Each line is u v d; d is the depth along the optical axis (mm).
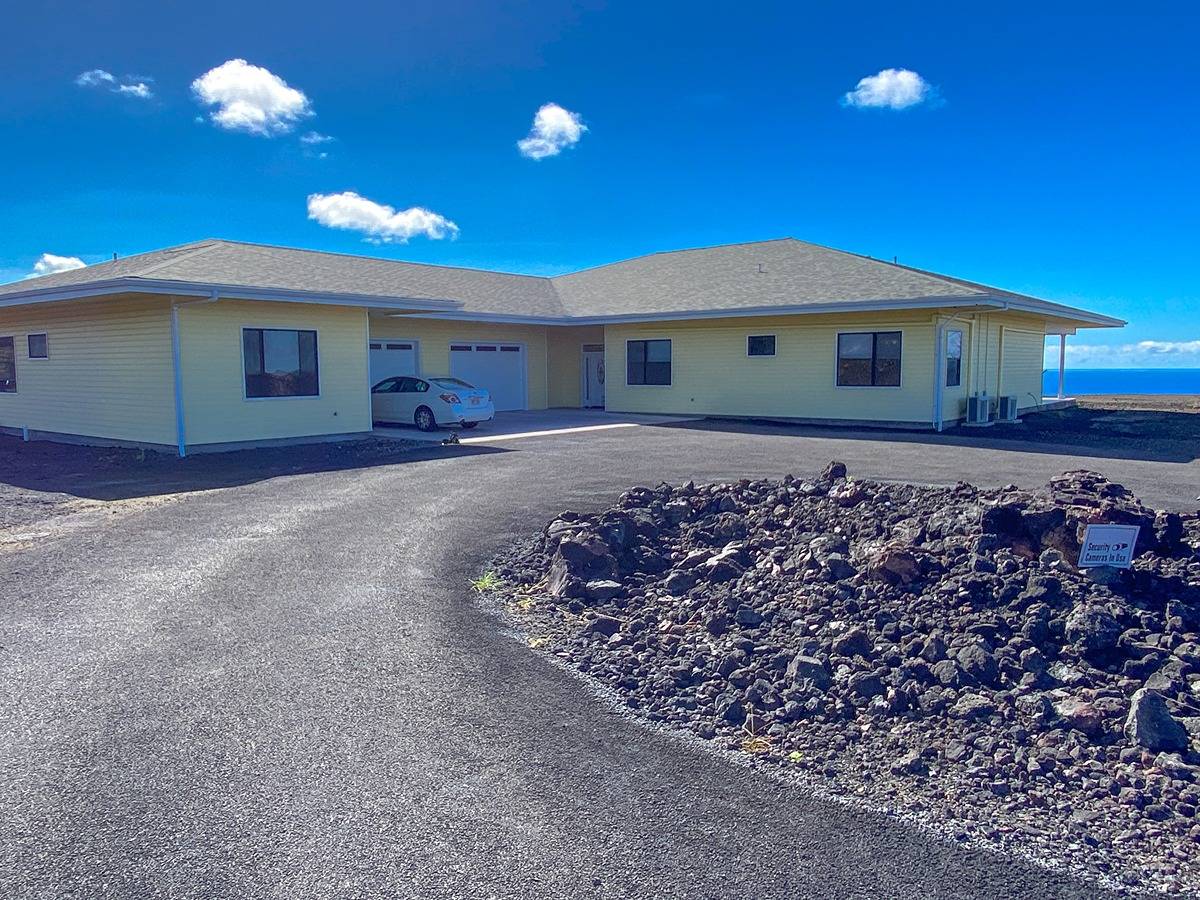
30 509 9727
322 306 16750
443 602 5953
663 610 5883
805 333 20750
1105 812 3381
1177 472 11273
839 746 3971
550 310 24875
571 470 11992
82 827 3143
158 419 15086
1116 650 4781
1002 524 6051
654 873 2914
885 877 2914
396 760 3697
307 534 8031
